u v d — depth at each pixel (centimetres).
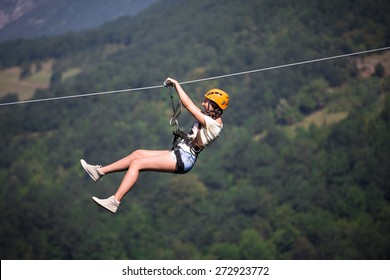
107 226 12456
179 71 19088
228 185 13662
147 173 13012
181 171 1469
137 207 12650
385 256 11750
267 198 13075
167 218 12575
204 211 12781
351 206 12550
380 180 12825
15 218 12925
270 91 16650
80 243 12269
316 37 17775
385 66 16462
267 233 12444
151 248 12169
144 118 16738
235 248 12181
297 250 11969
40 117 17400
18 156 15725
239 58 18412
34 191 13812
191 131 1489
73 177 14512
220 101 1483
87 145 15950
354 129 14188
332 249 11862
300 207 12700
